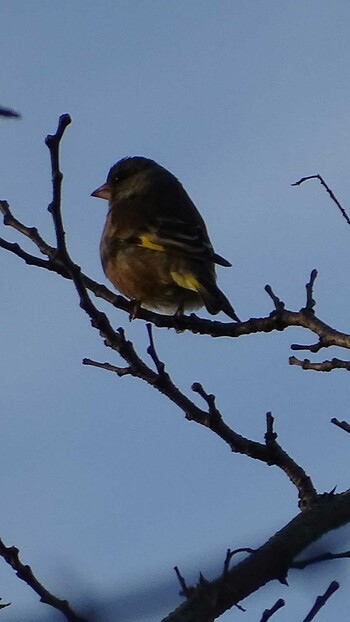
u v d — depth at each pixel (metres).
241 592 6.07
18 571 6.50
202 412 9.26
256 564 6.14
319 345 9.18
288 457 8.68
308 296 9.51
